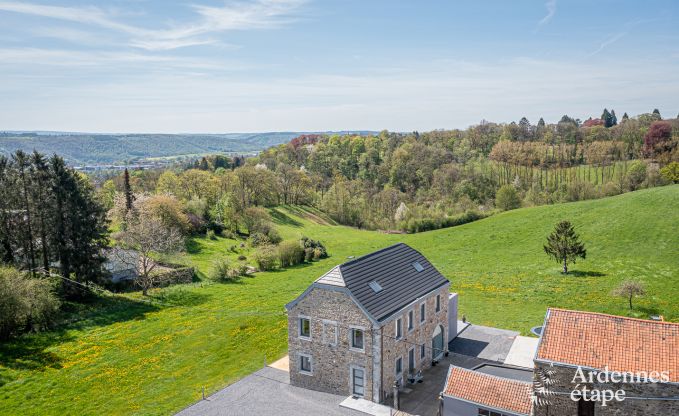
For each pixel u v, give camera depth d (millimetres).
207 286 60219
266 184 109000
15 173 50969
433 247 79688
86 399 31766
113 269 60688
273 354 38469
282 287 59438
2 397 31922
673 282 51031
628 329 23641
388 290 32938
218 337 42312
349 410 28953
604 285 52250
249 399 30984
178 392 32469
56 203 51281
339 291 30422
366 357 29766
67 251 51719
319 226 104938
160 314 48906
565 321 24953
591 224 73875
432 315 36344
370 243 88312
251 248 80062
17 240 50719
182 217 77625
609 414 22234
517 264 64250
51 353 38906
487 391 25734
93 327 44906
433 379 33531
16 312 41062
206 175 105562
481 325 44281
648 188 91688
